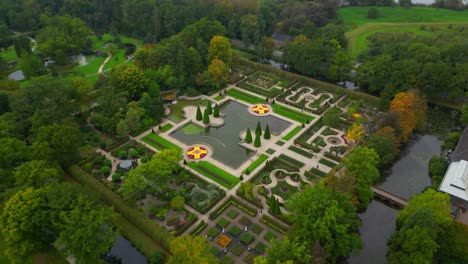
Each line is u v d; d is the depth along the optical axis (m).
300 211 87.25
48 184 92.56
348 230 95.19
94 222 81.81
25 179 96.94
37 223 82.44
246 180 117.75
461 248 82.50
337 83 189.00
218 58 180.88
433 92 161.62
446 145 134.25
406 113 131.38
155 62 171.38
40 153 108.94
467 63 157.62
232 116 155.62
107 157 128.25
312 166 124.06
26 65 179.88
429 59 161.12
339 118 143.12
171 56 171.00
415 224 83.38
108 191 109.50
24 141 127.75
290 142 137.38
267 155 130.12
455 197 104.88
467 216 102.06
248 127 147.62
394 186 119.50
